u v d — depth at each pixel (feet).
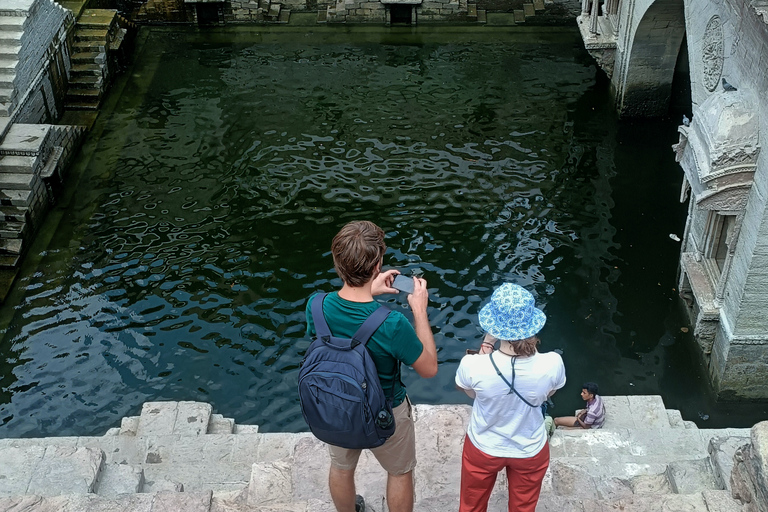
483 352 15.80
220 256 54.19
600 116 67.31
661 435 31.73
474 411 15.76
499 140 64.64
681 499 17.79
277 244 55.06
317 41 79.25
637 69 63.72
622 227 55.52
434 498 18.03
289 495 20.16
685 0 47.14
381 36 79.71
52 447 22.29
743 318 41.27
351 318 13.46
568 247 54.03
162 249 54.90
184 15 81.00
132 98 71.10
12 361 47.19
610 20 68.95
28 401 44.86
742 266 40.27
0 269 53.47
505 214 57.06
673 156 62.64
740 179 38.58
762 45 36.55
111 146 65.21
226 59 76.59
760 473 16.35
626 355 46.60
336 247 13.32
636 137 64.85
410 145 64.23
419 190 59.41
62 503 17.42
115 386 45.52
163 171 62.23
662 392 44.65
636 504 17.69
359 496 16.99
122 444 31.96
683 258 46.60
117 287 52.06
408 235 55.42
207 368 46.47
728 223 42.68
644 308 49.34
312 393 13.38
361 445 13.66
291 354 47.26
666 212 56.80
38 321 49.83
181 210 58.29
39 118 64.59
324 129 66.39
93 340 48.34
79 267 53.83
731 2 40.04
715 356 44.45
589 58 74.95
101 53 71.51
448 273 52.39
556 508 17.87
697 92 46.34
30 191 55.93
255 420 43.73
